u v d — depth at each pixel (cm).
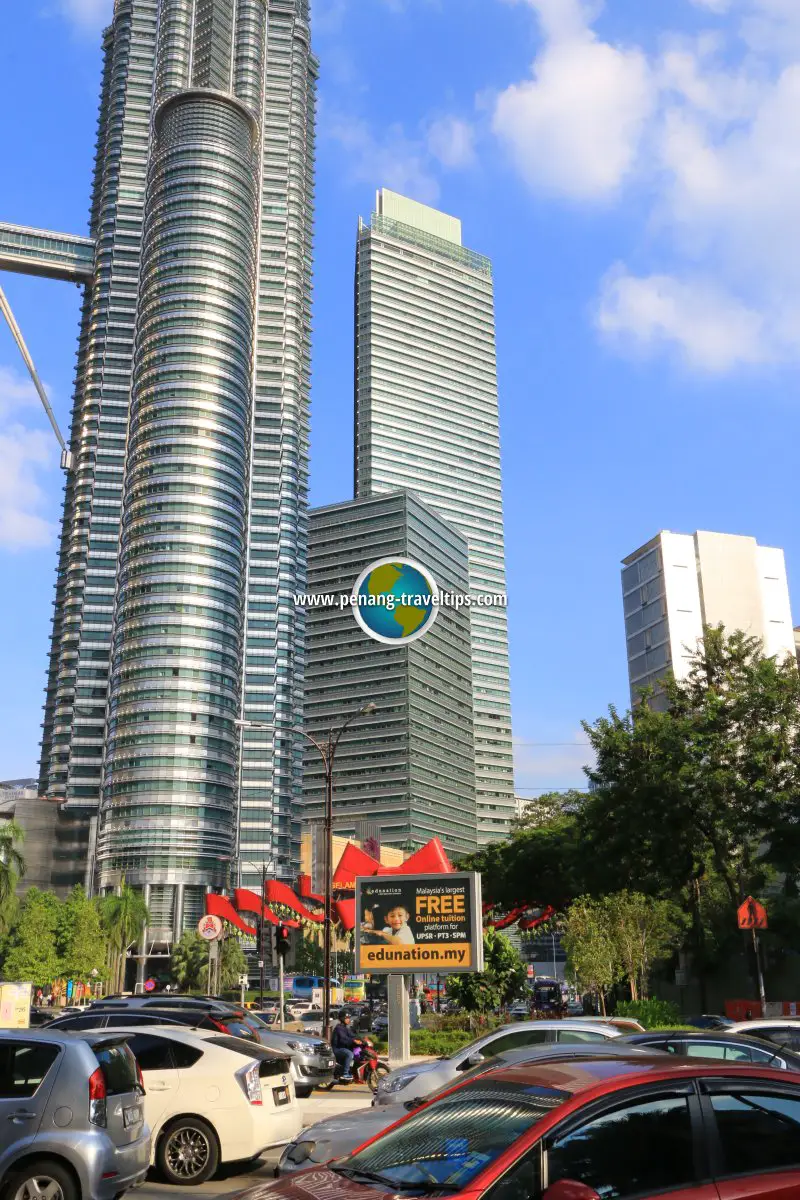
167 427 17300
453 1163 547
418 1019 4400
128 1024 1586
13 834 6588
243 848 19125
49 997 9450
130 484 17412
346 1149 1005
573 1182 493
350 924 4300
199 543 16788
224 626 16712
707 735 3994
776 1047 1251
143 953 12525
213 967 5366
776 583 10000
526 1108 571
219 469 17350
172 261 18388
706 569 9719
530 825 9925
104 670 18838
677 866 4159
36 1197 913
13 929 9394
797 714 4000
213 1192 1167
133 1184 987
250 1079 1266
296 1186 575
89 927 9725
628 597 10431
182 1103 1239
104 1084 973
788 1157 572
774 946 4044
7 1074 965
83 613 19075
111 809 15650
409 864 4169
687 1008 4978
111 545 19525
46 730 19512
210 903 7369
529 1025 1514
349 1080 2395
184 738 15812
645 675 9950
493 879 6250
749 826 3894
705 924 4806
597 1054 668
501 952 4200
